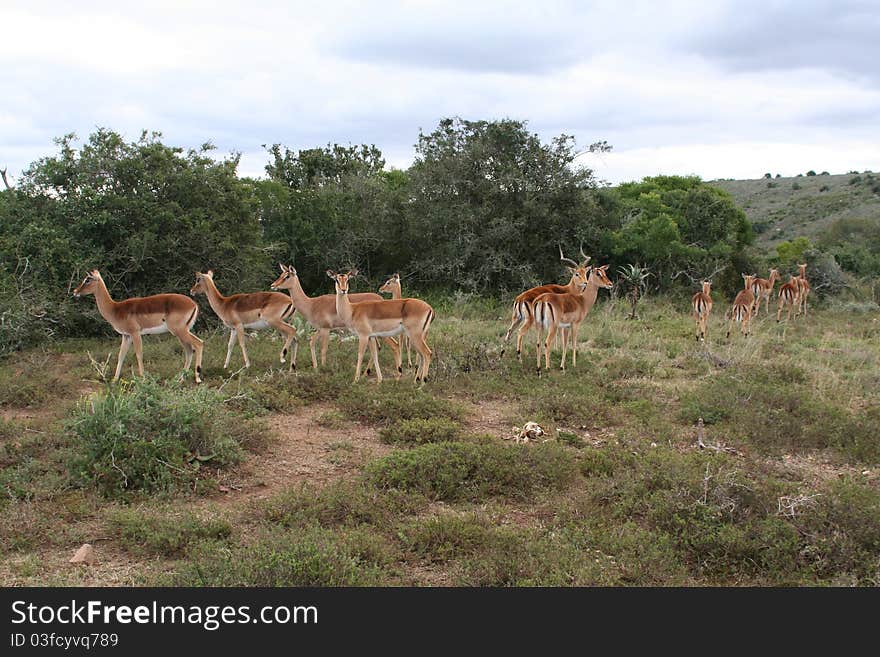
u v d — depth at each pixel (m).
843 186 51.62
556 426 8.66
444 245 20.03
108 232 14.21
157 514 5.83
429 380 10.64
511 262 19.88
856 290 24.30
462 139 20.58
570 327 11.89
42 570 5.03
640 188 25.67
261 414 8.83
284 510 5.94
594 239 20.67
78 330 13.59
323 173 26.64
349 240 20.72
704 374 11.49
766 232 44.16
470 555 5.33
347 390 9.70
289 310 11.12
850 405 9.79
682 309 20.03
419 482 6.51
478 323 16.09
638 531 5.55
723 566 5.23
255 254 16.66
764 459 7.38
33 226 13.38
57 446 7.40
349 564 4.96
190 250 14.73
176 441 6.84
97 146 14.90
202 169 15.21
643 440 7.91
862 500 5.85
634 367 11.56
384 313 10.30
